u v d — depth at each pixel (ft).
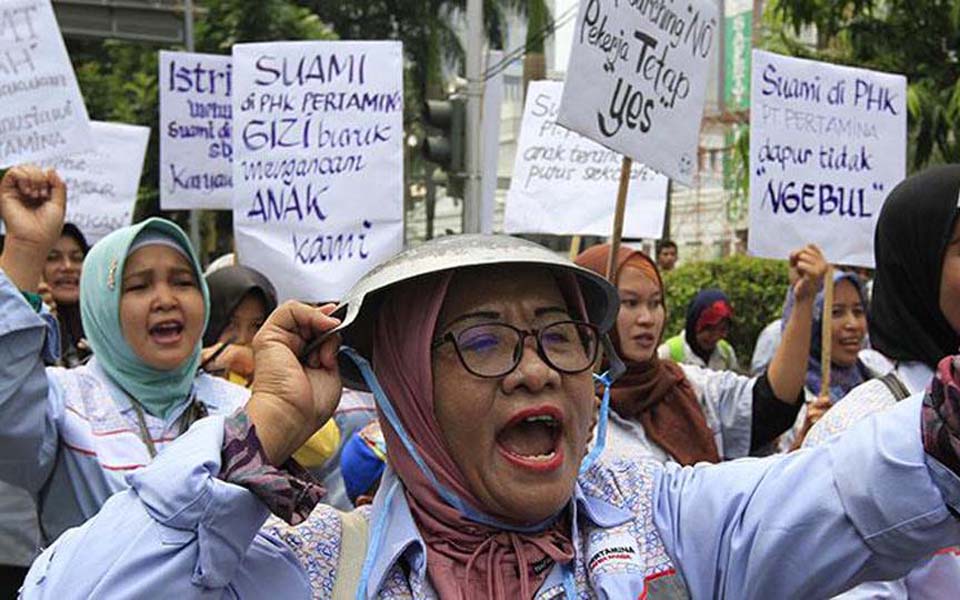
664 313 13.82
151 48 71.51
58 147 17.53
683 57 13.83
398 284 6.75
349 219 17.60
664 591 6.58
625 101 13.35
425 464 6.61
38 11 17.51
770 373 14.28
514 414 6.43
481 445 6.49
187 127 22.75
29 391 10.64
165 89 22.62
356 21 84.33
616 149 13.35
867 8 32.60
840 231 16.34
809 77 16.22
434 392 6.59
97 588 5.90
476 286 6.63
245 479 5.99
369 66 17.69
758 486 6.64
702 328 25.21
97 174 22.59
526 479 6.43
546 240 58.03
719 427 14.35
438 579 6.48
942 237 8.79
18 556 11.64
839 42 32.96
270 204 17.67
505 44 87.30
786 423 14.15
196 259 12.48
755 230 15.96
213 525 5.93
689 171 14.02
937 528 6.12
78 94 17.63
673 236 105.70
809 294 14.11
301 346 6.61
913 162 32.50
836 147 16.38
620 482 7.00
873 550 6.25
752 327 51.70
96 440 11.44
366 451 13.06
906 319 9.06
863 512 6.20
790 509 6.42
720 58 90.12
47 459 11.13
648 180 20.07
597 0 13.07
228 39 72.13
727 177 78.23
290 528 6.64
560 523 6.86
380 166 17.65
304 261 17.56
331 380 6.63
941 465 6.04
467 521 6.58
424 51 85.05
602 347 7.16
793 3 31.94
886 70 31.32
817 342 18.53
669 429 13.37
